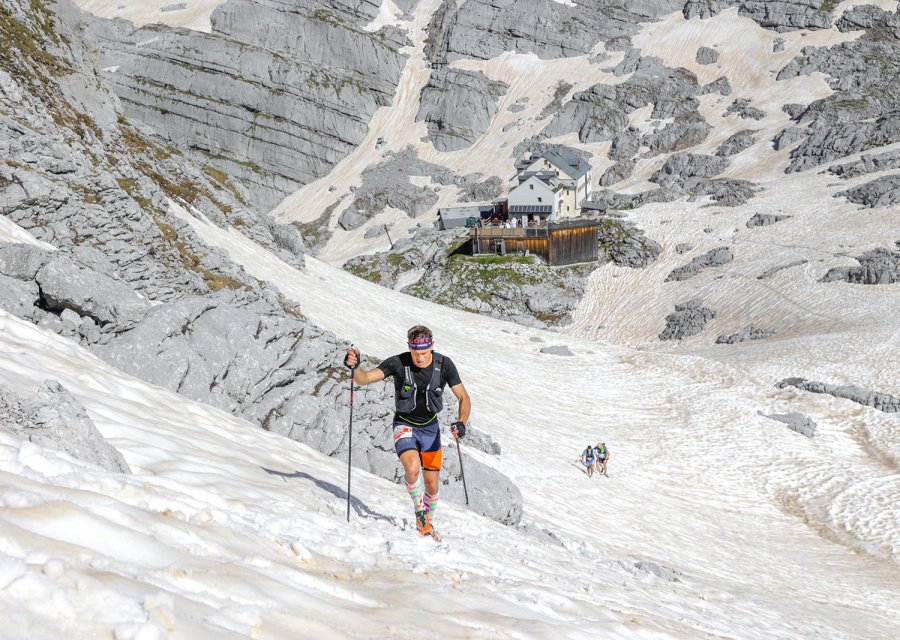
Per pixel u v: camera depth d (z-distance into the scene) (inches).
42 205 767.1
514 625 187.3
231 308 616.1
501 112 6934.1
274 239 2086.6
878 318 2469.2
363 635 140.7
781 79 6299.2
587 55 7288.4
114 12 7721.5
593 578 416.2
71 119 1296.8
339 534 255.6
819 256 3267.7
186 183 1802.4
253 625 119.1
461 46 7436.0
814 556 1095.0
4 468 157.8
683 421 1747.0
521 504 695.1
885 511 1279.5
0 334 376.5
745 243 3727.9
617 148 5969.5
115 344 510.0
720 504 1314.0
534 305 3715.6
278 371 604.7
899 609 866.1
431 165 6535.4
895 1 6668.3
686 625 359.9
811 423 1711.4
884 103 5516.7
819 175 4453.7
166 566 133.6
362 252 5565.9
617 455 1486.2
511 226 4156.0
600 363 2242.9
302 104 6860.2
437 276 3996.1
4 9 1293.1
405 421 309.3
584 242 3983.8
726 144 5497.1
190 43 7052.2
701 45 6983.3
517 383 1920.5
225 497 243.0
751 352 2285.9
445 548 276.4
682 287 3506.4
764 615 594.6
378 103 7283.5
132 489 180.7
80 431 238.5
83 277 526.9
